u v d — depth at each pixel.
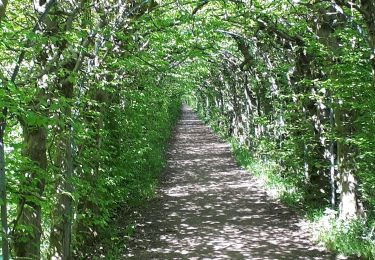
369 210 9.21
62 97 5.07
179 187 15.34
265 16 10.52
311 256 8.01
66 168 6.24
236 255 8.14
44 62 5.51
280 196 13.11
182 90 35.22
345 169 9.25
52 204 6.10
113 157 10.35
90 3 7.18
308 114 11.55
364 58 7.58
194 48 11.40
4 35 4.56
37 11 5.24
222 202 12.93
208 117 46.44
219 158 23.00
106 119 9.52
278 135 14.80
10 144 4.71
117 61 8.15
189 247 8.68
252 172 17.88
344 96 7.82
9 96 3.96
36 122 4.34
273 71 14.23
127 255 8.23
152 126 16.39
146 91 12.66
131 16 8.44
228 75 28.00
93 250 8.36
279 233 9.63
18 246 5.27
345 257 7.88
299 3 8.81
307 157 11.64
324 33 8.95
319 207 11.23
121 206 11.99
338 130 9.05
